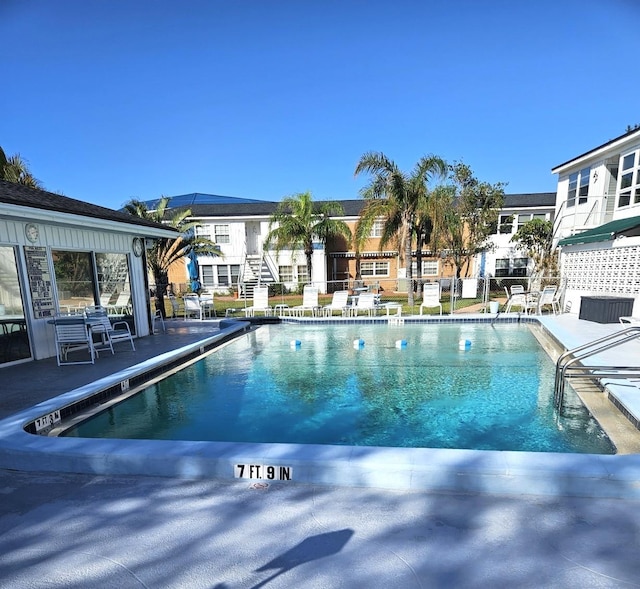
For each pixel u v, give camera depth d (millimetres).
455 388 6566
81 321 6969
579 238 12672
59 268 8008
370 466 3018
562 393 5156
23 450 3414
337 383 6961
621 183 13797
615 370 5492
